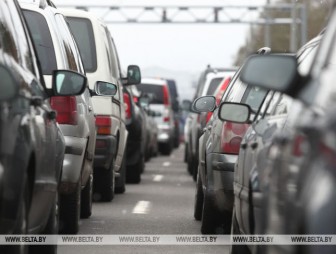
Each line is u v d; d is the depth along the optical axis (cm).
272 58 1706
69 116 3362
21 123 1962
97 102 4531
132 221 4038
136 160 6275
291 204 1595
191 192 5744
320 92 1652
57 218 2669
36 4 3491
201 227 3581
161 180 6875
